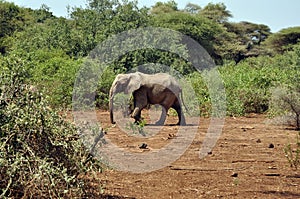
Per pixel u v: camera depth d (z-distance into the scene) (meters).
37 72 21.22
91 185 8.02
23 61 7.45
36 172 6.46
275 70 26.62
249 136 15.14
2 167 6.39
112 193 7.99
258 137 14.93
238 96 23.70
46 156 6.87
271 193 8.25
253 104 23.61
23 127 6.97
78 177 7.87
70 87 22.02
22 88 7.24
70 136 7.30
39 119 7.11
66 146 7.01
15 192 6.82
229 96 23.36
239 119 21.03
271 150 12.41
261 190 8.41
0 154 6.45
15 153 6.85
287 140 14.32
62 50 31.81
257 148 12.73
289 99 18.11
